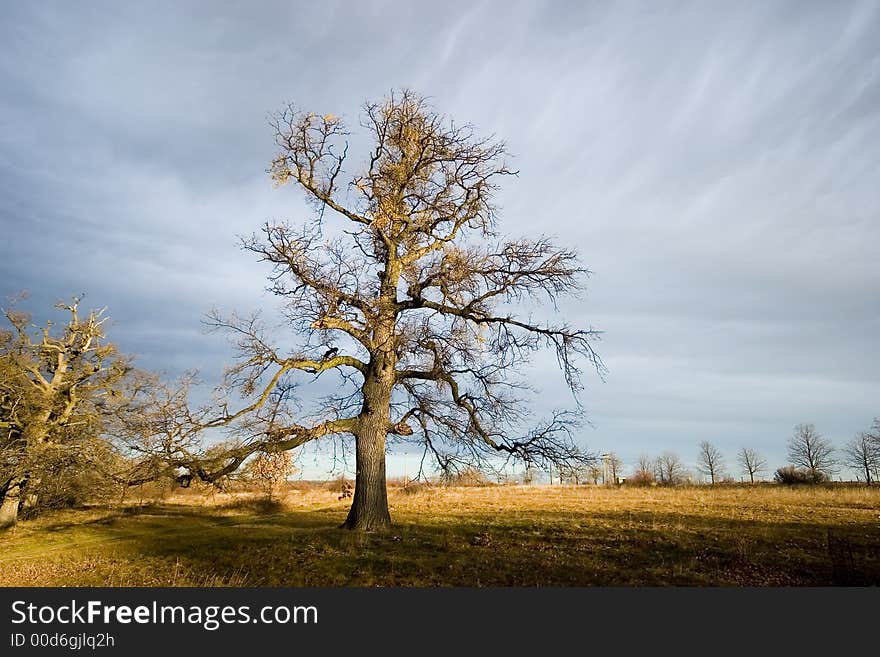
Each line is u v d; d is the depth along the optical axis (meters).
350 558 15.22
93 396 28.62
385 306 18.86
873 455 68.69
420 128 19.02
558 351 18.59
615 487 45.00
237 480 17.80
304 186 19.64
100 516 30.22
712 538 16.95
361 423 19.20
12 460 25.23
